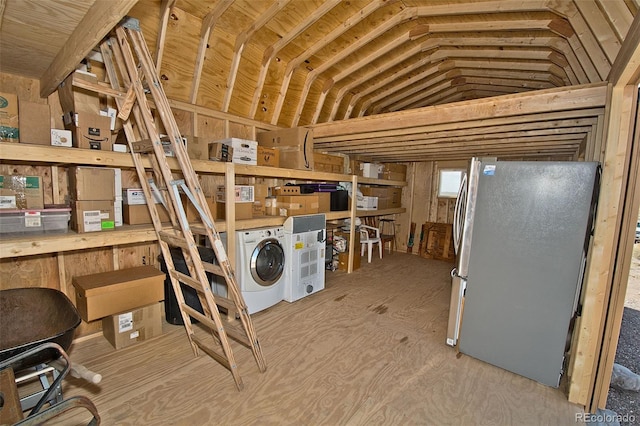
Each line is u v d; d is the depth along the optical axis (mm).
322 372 2203
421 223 6547
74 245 2062
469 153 5121
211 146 3148
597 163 1933
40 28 1619
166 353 2387
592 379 1904
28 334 1936
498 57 3693
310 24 3158
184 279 2203
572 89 2299
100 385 1994
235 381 1980
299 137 3807
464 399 1974
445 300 3732
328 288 4039
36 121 2043
